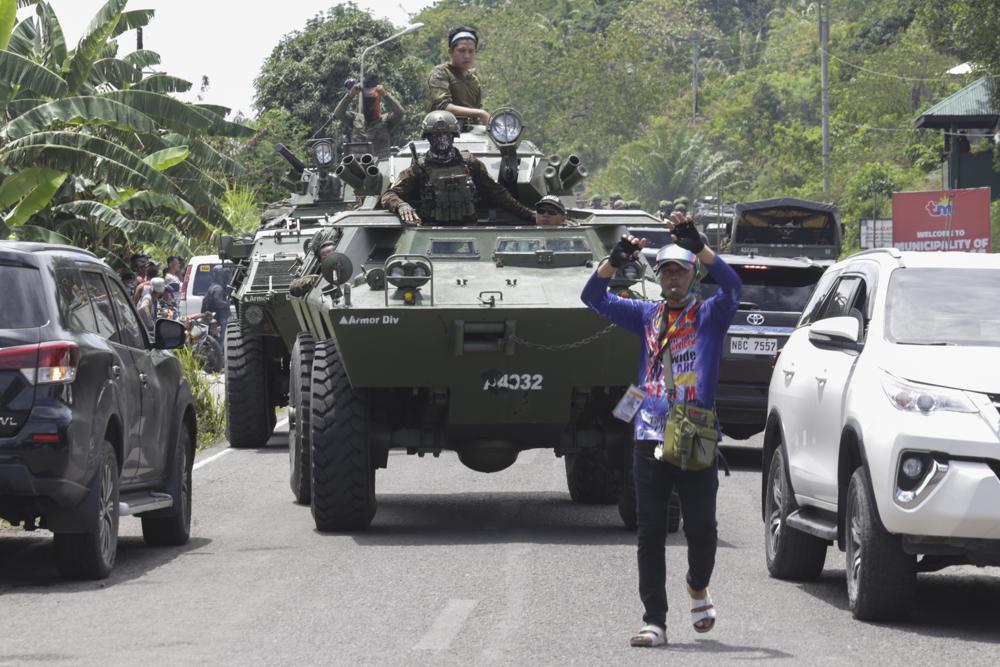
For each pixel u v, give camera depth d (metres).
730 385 33.62
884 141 158.38
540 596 18.05
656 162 151.50
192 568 20.42
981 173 114.38
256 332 38.28
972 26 94.50
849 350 17.75
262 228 44.81
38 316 18.48
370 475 23.67
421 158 27.73
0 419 18.08
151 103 47.59
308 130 110.75
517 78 191.38
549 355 23.00
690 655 14.79
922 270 18.33
